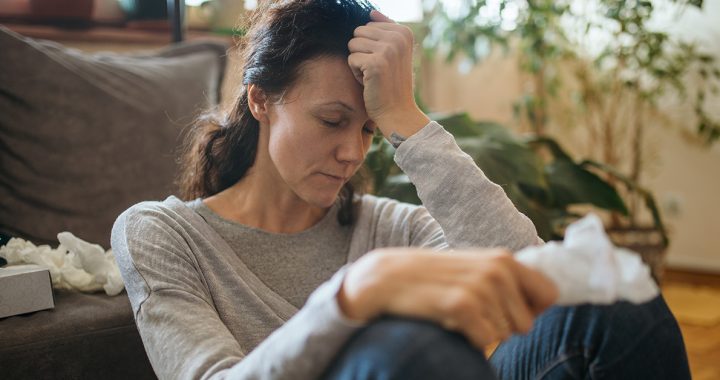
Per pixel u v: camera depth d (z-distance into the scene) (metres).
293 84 0.97
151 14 2.38
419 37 3.60
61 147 1.65
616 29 3.46
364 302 0.56
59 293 1.30
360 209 1.17
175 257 0.96
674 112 3.72
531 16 3.16
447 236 0.99
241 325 1.01
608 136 3.52
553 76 3.85
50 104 1.67
